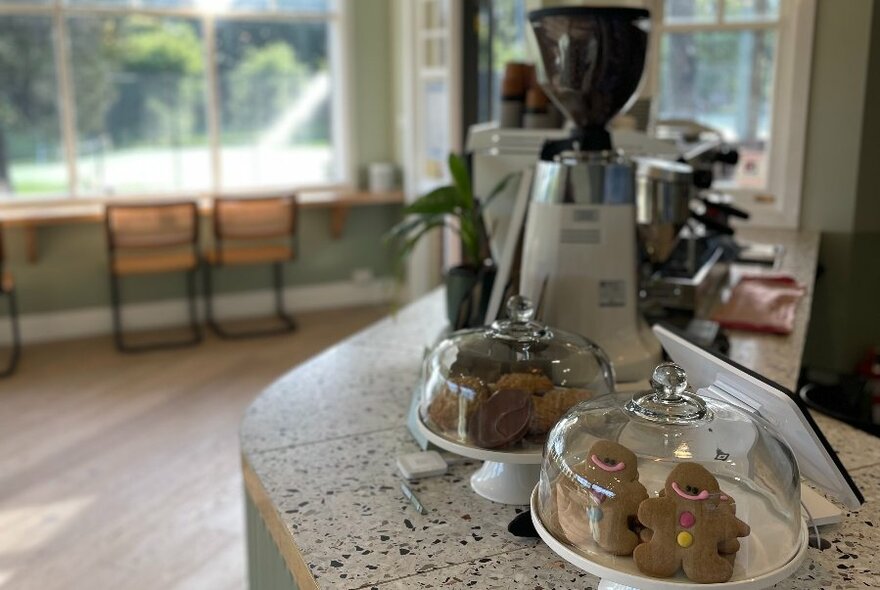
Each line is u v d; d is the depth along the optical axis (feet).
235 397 13.62
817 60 11.35
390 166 19.27
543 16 4.70
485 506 3.97
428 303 7.92
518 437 3.78
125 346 16.46
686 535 2.78
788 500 3.03
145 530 9.45
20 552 9.00
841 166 11.43
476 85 16.94
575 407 3.43
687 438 3.05
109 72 16.93
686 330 6.25
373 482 4.24
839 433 4.93
